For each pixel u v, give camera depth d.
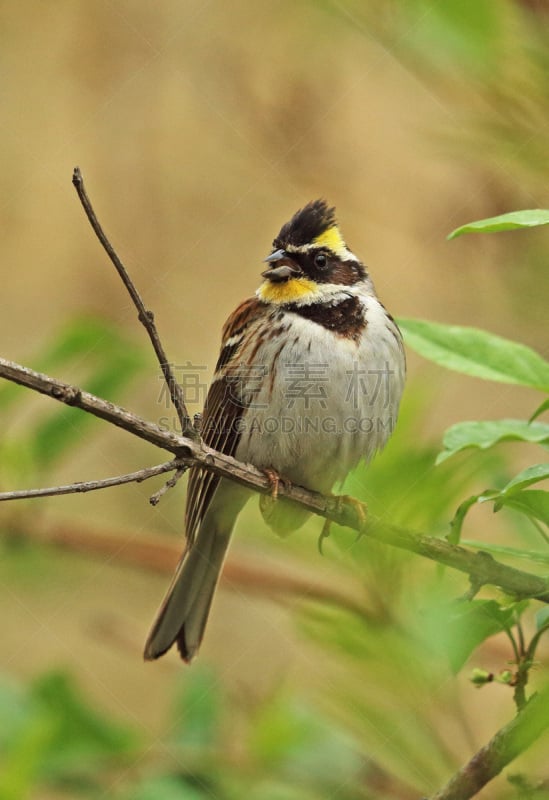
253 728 8.08
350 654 5.06
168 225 15.55
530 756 5.39
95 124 16.05
